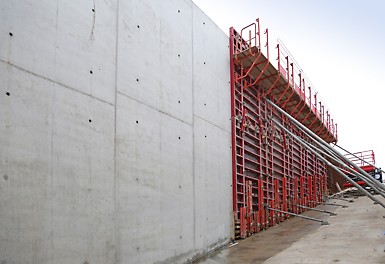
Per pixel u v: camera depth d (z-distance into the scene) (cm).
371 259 735
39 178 522
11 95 500
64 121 577
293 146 1853
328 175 2608
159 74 854
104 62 683
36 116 532
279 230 1277
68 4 618
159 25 882
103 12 698
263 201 1355
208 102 1085
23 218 491
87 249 587
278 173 1598
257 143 1414
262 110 1518
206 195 995
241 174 1229
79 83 618
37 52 548
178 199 859
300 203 1797
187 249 868
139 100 768
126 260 669
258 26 1300
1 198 467
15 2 525
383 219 1177
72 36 618
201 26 1109
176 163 873
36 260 501
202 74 1072
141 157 749
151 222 751
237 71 1334
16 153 495
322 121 2198
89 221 598
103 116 661
